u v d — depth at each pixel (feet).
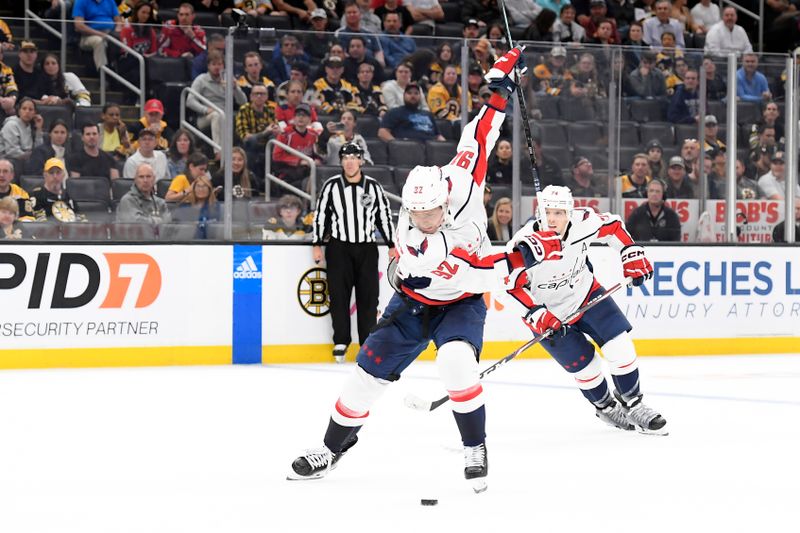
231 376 33.65
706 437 23.16
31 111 35.45
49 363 35.45
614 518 16.01
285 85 37.88
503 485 18.37
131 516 16.12
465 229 18.17
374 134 38.86
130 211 36.50
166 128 36.83
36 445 21.97
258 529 15.34
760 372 35.35
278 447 21.81
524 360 38.93
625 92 40.04
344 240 37.37
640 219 40.42
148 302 36.35
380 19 51.13
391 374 18.49
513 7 54.08
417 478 18.92
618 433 23.62
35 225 35.55
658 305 40.63
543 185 39.63
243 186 37.68
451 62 39.29
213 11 50.08
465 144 18.75
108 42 36.24
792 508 16.67
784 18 57.41
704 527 15.48
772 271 41.96
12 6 47.52
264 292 37.55
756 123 41.27
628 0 56.18
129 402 28.04
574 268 23.56
